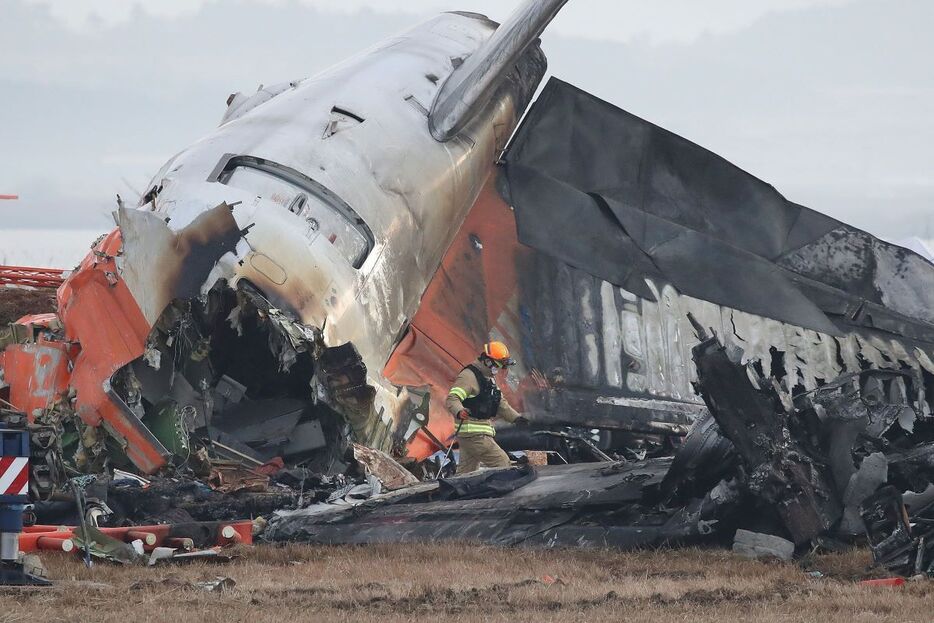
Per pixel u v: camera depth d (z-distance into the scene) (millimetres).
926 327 98438
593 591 34938
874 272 100250
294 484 60312
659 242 94625
